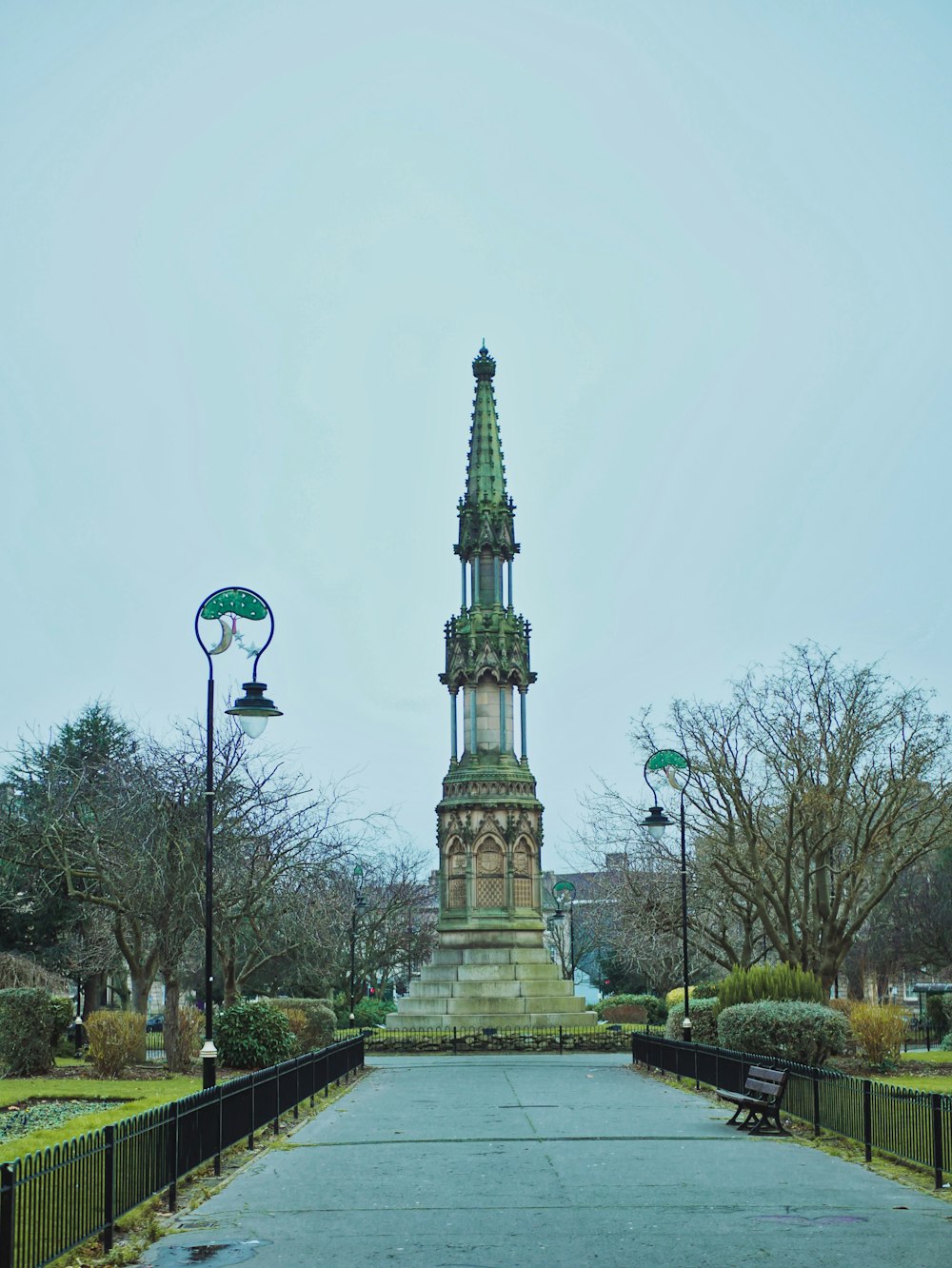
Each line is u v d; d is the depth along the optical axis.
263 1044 40.41
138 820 41.66
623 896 60.44
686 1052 37.69
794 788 46.56
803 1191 19.62
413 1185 20.36
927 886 80.44
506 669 64.88
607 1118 29.47
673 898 56.62
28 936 64.06
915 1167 21.58
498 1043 56.16
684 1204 18.58
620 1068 46.06
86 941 64.00
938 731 46.84
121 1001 70.44
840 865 50.94
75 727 66.00
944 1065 39.75
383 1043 56.28
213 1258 15.33
